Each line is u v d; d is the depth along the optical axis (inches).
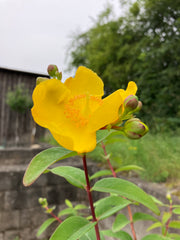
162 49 351.9
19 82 393.4
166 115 341.7
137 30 458.6
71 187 168.1
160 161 141.8
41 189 165.9
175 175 136.7
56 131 28.6
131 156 159.8
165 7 394.6
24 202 164.1
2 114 401.7
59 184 168.9
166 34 388.8
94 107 31.8
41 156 31.9
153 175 132.3
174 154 155.6
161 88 363.3
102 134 37.9
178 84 355.9
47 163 31.4
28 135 402.0
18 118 402.9
